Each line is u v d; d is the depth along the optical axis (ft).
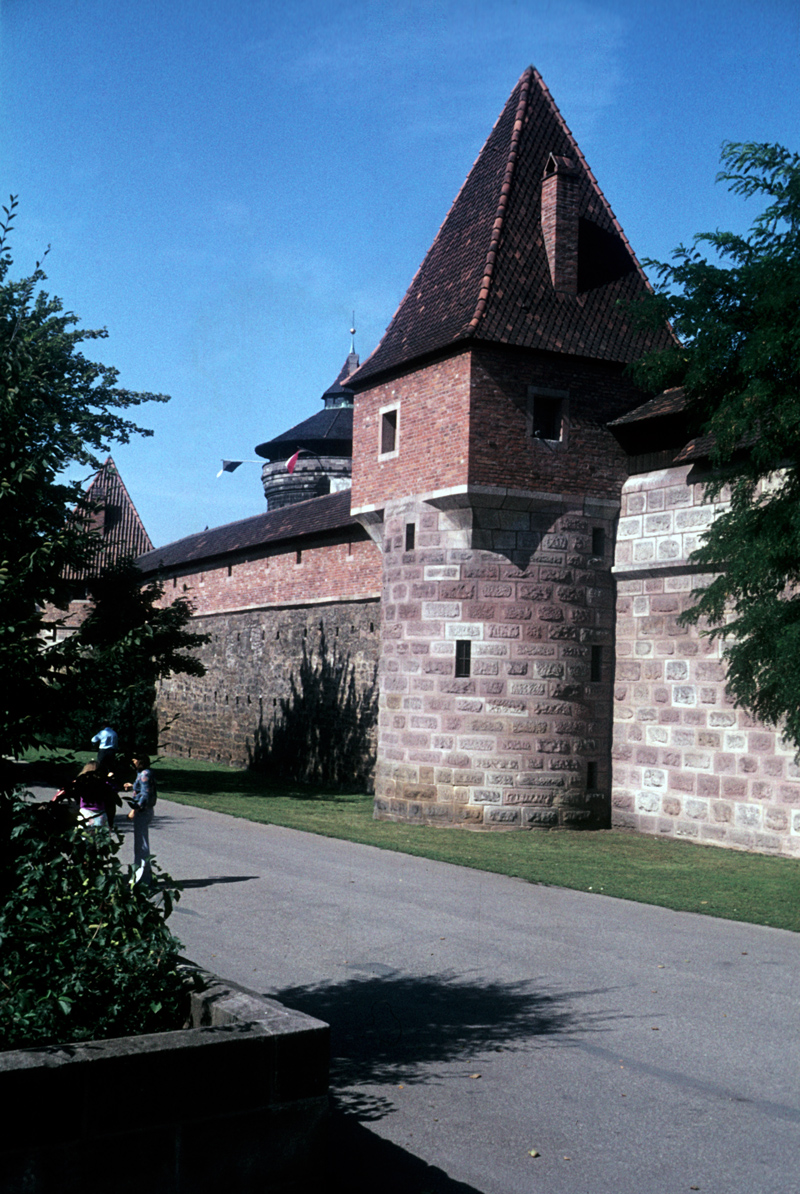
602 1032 25.62
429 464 68.33
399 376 71.92
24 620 19.16
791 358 44.47
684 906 41.29
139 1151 13.97
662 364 50.98
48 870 17.28
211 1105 14.47
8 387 20.59
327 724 98.32
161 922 17.67
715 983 30.17
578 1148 19.08
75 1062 13.61
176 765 117.29
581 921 38.27
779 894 44.75
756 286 45.60
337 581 97.40
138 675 20.44
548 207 71.51
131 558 89.97
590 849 59.06
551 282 70.13
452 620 67.05
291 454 169.27
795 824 56.65
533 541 67.46
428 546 68.33
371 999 27.86
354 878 45.29
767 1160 18.67
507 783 66.49
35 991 15.83
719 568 60.54
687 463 64.75
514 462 66.28
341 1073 22.65
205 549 127.65
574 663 68.13
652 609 66.95
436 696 67.56
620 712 68.90
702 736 62.75
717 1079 22.63
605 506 69.21
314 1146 15.17
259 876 44.86
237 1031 14.92
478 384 65.51
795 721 51.21
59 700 19.52
